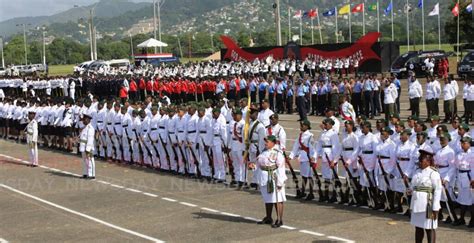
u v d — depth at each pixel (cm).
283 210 1622
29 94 4738
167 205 1736
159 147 2292
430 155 1170
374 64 5128
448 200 1445
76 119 2820
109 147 2577
